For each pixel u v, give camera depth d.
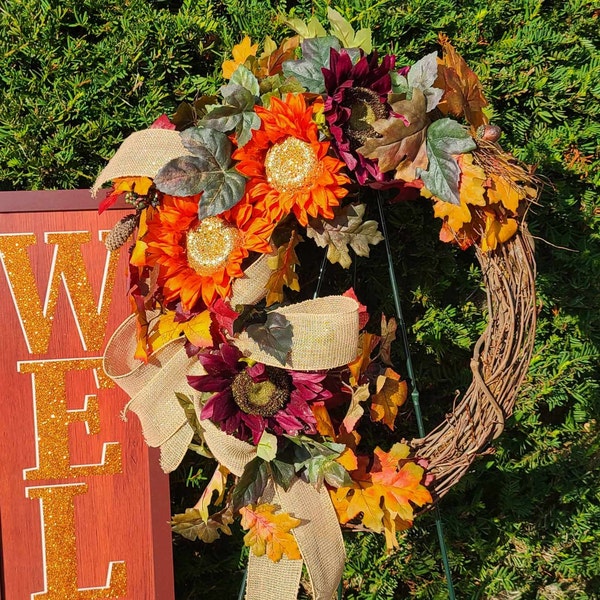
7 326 1.26
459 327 1.53
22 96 1.31
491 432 1.17
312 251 1.45
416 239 1.48
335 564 1.14
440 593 1.62
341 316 1.09
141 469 1.29
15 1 1.29
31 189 1.34
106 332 1.29
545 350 1.62
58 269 1.27
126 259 1.29
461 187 1.09
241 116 1.08
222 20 1.36
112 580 1.28
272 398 1.12
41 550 1.27
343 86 1.06
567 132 1.55
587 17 1.54
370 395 1.23
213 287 1.11
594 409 1.70
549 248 1.60
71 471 1.28
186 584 1.50
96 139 1.34
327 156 1.06
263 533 1.14
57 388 1.27
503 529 1.66
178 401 1.18
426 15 1.42
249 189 1.08
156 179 1.05
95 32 1.34
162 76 1.34
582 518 1.69
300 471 1.16
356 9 1.39
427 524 1.60
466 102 1.13
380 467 1.17
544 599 1.68
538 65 1.49
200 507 1.20
